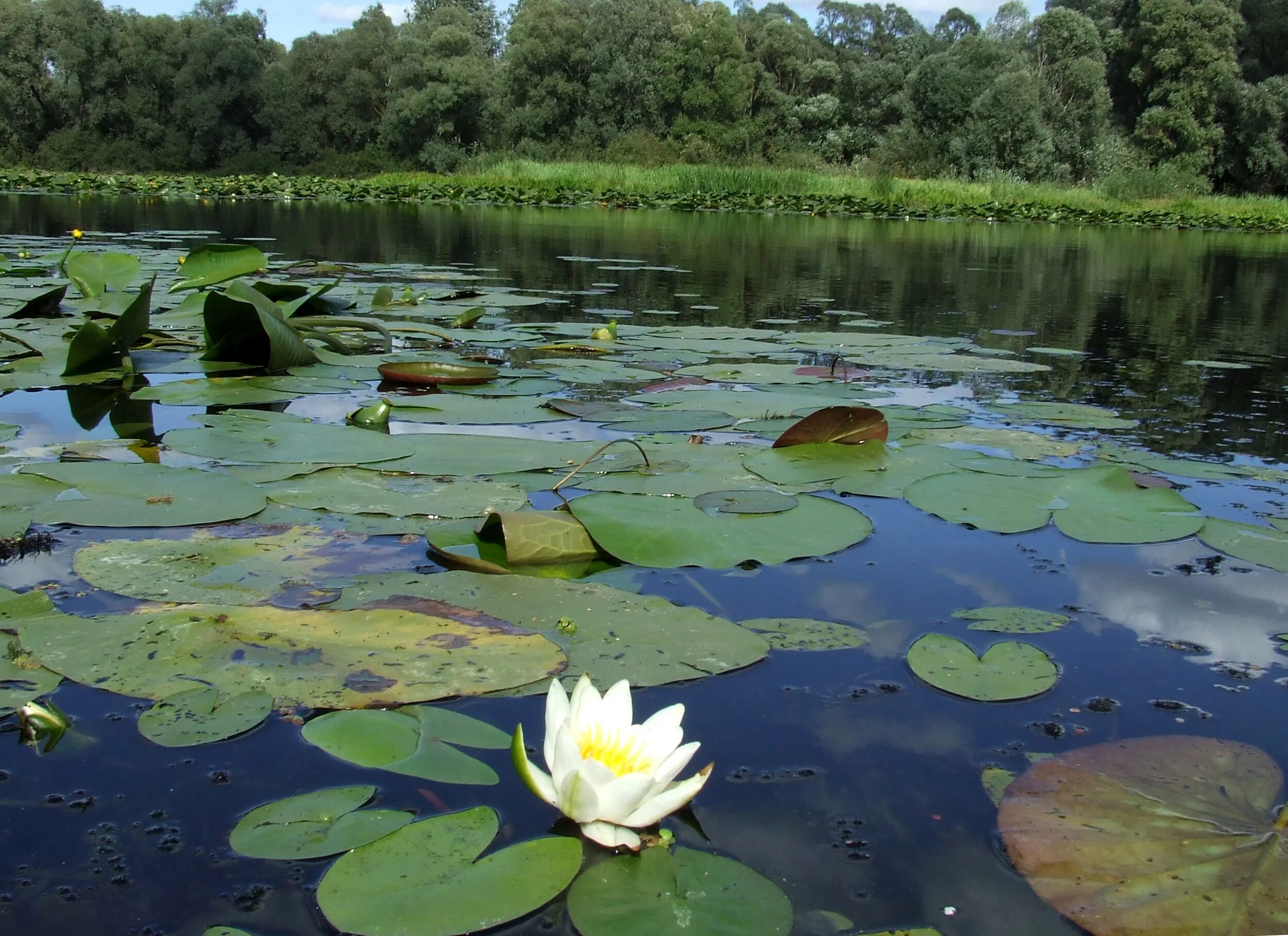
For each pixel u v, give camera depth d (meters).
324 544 1.81
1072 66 27.72
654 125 30.61
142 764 1.14
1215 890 0.98
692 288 6.97
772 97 33.59
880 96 34.88
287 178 24.62
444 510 2.00
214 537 1.82
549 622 1.51
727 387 3.50
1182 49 28.72
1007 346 4.75
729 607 1.62
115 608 1.51
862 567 1.81
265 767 1.14
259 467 2.27
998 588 1.73
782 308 6.02
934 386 3.65
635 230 13.41
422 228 12.29
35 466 2.18
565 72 30.44
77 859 0.99
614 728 1.11
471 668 1.35
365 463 2.31
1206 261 11.05
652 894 0.96
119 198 18.00
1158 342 5.02
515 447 2.49
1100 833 1.06
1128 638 1.55
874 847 1.04
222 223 12.14
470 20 36.16
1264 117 28.05
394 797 1.10
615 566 1.78
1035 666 1.43
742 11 41.06
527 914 0.93
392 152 28.55
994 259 10.56
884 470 2.39
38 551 1.73
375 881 0.96
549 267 8.09
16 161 27.02
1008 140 25.97
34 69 27.08
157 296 5.16
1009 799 1.12
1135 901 0.97
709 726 1.26
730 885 0.97
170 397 3.01
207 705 1.25
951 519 2.06
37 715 1.19
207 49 27.25
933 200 21.67
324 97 29.19
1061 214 20.03
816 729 1.26
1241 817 1.09
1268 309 6.66
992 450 2.65
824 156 33.22
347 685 1.30
